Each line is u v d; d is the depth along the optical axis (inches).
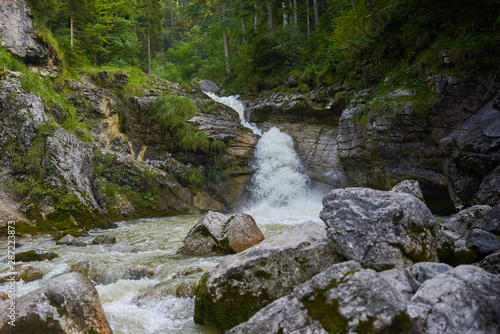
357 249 148.9
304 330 111.7
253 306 154.6
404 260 147.8
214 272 167.2
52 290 131.0
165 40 1859.0
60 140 493.0
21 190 445.1
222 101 854.5
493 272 150.7
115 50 984.3
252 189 702.5
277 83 829.2
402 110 461.1
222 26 1043.3
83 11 815.7
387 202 156.2
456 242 197.8
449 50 435.2
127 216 559.2
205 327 162.1
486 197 330.0
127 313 176.1
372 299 108.7
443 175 448.1
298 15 954.7
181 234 411.8
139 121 712.4
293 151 709.9
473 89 411.5
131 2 1071.6
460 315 104.4
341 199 165.9
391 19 555.5
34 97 518.0
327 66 669.9
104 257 286.4
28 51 638.5
